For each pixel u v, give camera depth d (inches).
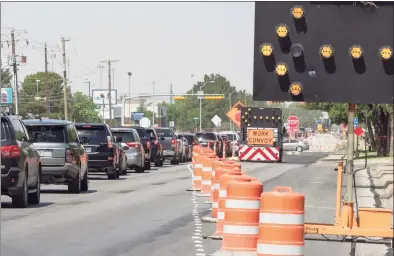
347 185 914.7
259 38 852.0
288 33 842.8
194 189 2026.3
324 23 844.6
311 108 5201.8
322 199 1866.4
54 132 1838.1
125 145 2896.2
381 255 1023.6
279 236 805.2
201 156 2039.9
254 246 963.3
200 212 1469.0
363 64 840.9
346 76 843.4
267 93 850.8
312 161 4355.3
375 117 4389.8
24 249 999.6
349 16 843.4
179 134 4517.7
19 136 1478.8
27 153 1489.9
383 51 832.3
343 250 1063.6
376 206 1740.9
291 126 5162.4
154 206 1576.0
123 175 2765.7
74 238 1104.2
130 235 1145.4
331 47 837.8
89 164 2420.0
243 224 962.7
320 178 2664.9
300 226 809.5
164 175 2778.1
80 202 1644.9
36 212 1429.6
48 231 1173.1
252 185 963.3
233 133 5659.5
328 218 1437.0
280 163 3961.6
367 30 842.8
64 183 1878.7
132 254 974.4
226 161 1574.8
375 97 842.8
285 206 806.5
